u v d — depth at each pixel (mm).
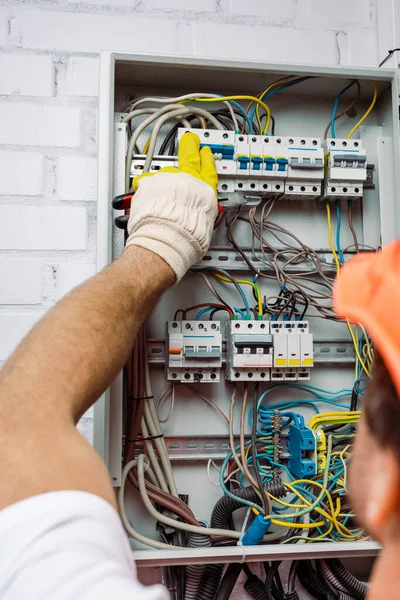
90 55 1176
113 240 969
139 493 1007
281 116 1149
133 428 969
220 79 1075
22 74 1155
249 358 993
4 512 291
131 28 1188
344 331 1108
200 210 831
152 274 702
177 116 1032
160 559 841
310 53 1233
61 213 1137
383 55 1247
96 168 1156
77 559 265
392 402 211
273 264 1062
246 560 863
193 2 1212
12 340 1093
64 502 297
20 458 326
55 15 1178
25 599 253
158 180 830
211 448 1039
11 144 1138
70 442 357
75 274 1126
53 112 1156
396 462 203
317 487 1001
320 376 1103
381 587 206
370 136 1141
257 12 1229
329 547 875
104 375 480
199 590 944
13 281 1108
